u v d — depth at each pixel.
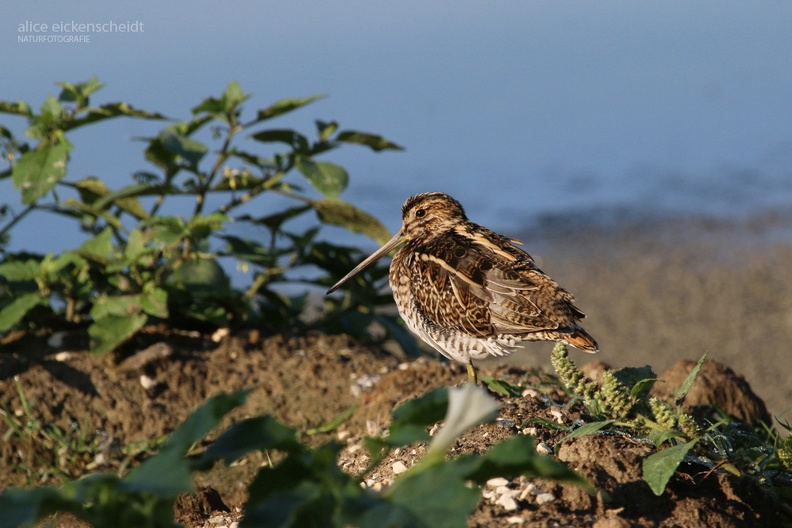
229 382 11.30
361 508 4.86
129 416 10.83
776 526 7.10
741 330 16.27
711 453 7.62
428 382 10.61
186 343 11.95
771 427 10.42
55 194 12.04
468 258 10.14
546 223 22.06
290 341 12.10
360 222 12.30
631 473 7.21
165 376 11.25
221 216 11.13
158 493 4.76
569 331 9.53
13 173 11.16
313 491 5.03
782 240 20.50
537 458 5.05
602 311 17.47
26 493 4.82
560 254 20.39
